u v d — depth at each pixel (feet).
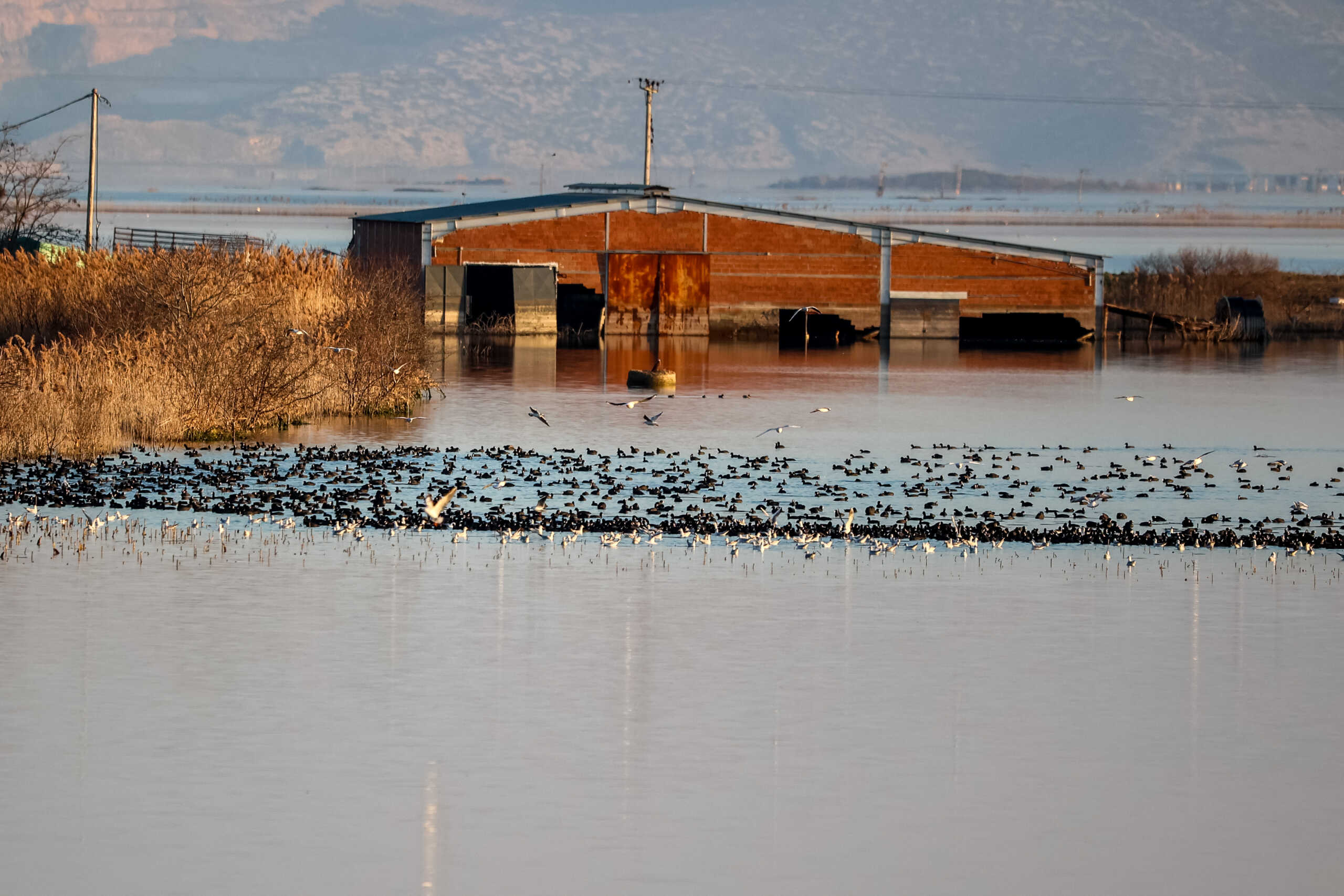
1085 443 144.66
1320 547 98.84
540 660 71.61
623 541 97.60
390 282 176.76
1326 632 78.33
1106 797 56.39
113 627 75.92
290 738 61.00
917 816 54.39
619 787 56.49
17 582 84.48
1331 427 159.22
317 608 80.18
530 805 54.80
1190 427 158.10
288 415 144.77
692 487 114.83
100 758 58.65
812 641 75.61
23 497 105.60
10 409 122.52
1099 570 91.81
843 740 61.72
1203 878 49.98
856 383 199.11
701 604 82.48
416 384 167.94
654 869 50.03
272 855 50.72
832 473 123.24
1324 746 61.77
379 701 65.51
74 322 166.40
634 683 68.39
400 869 49.83
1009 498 114.62
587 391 181.06
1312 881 49.85
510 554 93.56
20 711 63.57
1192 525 104.63
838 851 51.47
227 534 97.19
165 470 116.47
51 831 52.29
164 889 48.29
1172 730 63.36
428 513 59.62
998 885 49.29
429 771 57.82
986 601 84.02
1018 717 64.75
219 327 147.23
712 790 56.39
